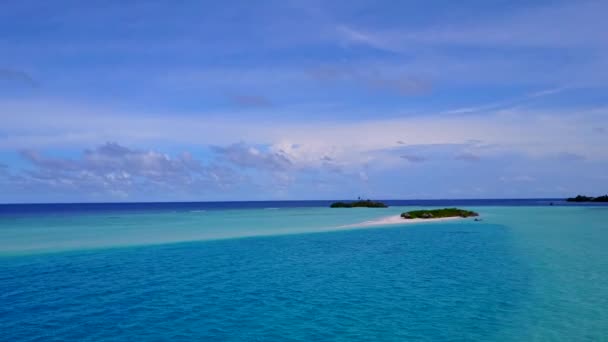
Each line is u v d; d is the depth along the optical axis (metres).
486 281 19.86
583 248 29.97
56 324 14.23
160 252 29.75
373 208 122.00
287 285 19.56
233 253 29.36
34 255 28.25
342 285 19.50
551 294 17.41
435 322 14.16
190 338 12.95
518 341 12.43
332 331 13.45
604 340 12.45
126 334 13.29
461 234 41.06
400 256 27.70
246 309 15.83
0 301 16.98
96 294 18.05
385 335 13.06
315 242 35.47
